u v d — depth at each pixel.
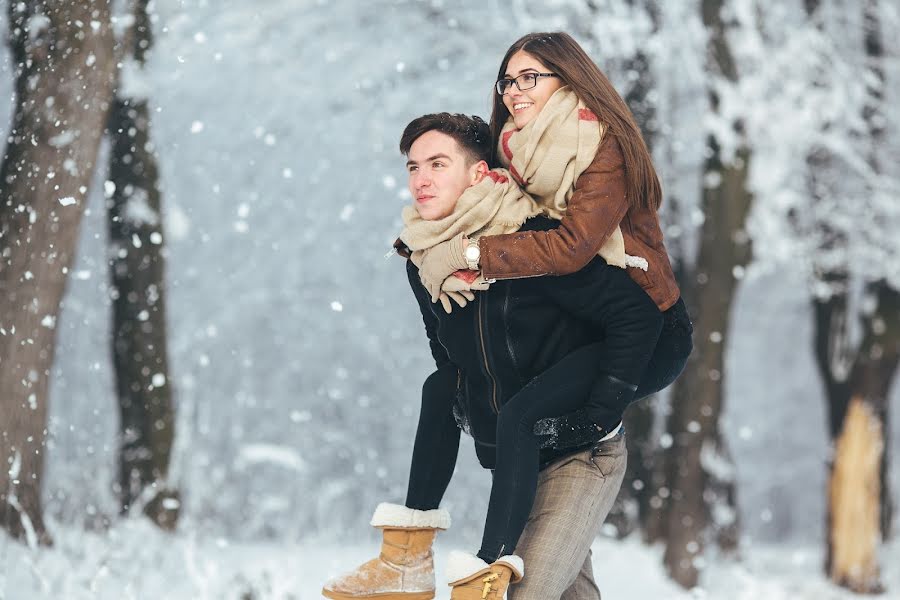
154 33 8.16
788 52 10.07
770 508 20.67
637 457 10.26
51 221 6.18
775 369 19.02
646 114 9.72
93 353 9.95
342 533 11.84
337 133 9.89
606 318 2.77
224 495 11.53
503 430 2.74
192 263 11.28
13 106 6.26
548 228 2.78
